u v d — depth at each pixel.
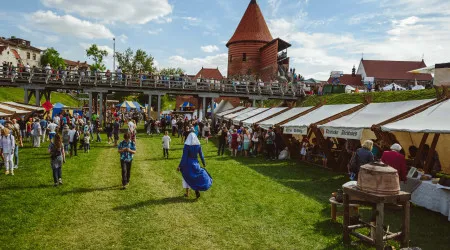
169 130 34.41
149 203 8.55
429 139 12.77
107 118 38.28
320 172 13.58
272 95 36.81
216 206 8.45
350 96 30.16
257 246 6.07
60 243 6.03
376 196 5.51
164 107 71.50
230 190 10.20
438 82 13.57
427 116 10.13
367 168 5.78
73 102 65.56
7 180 10.71
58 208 7.95
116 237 6.36
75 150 16.00
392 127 10.07
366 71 82.00
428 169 9.94
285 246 6.09
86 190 9.69
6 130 11.44
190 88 34.41
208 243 6.18
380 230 5.52
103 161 14.77
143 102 65.94
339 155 13.84
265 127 18.91
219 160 16.61
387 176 5.61
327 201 9.15
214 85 35.38
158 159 16.08
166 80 33.31
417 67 82.88
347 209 6.23
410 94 24.77
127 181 10.34
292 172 13.54
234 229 6.89
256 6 58.22
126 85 32.00
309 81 44.00
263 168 14.45
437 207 8.00
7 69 28.91
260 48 55.34
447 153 12.32
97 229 6.73
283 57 52.47
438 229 6.99
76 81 30.66
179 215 7.68
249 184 11.15
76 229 6.70
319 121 14.31
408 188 8.79
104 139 24.27
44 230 6.61
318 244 6.18
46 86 29.84
